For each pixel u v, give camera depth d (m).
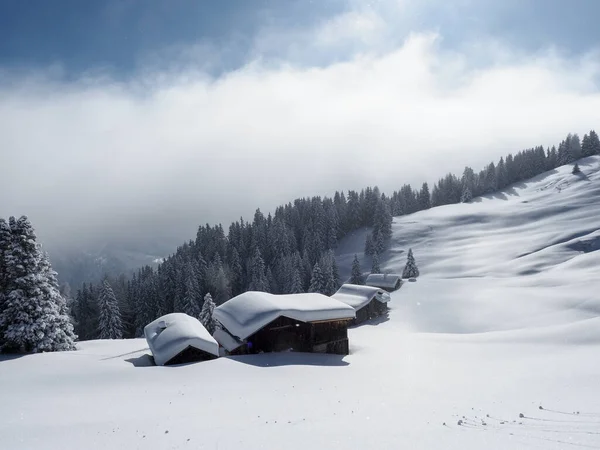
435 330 52.09
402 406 13.06
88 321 86.69
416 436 8.55
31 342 29.81
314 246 122.88
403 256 125.50
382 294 61.97
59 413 12.38
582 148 189.25
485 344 31.84
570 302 52.62
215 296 92.19
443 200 186.12
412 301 66.62
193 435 9.30
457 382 19.20
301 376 21.02
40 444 8.95
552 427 9.15
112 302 60.97
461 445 7.67
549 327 34.03
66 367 21.94
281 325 30.52
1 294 30.22
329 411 12.35
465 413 11.53
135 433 9.71
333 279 91.06
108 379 19.25
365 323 57.69
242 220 134.12
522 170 189.75
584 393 13.68
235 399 14.88
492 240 124.69
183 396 15.49
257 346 29.67
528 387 16.11
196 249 121.31
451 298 65.00
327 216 149.00
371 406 13.17
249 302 32.53
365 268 123.50
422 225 147.62
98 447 8.59
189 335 26.66
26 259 30.84
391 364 25.86
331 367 24.28
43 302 30.91
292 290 89.56
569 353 24.39
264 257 118.06
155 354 26.41
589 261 74.25
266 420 11.02
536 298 56.97
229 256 114.81
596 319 32.12
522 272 90.50
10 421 11.36
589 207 132.00
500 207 154.88
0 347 29.41
